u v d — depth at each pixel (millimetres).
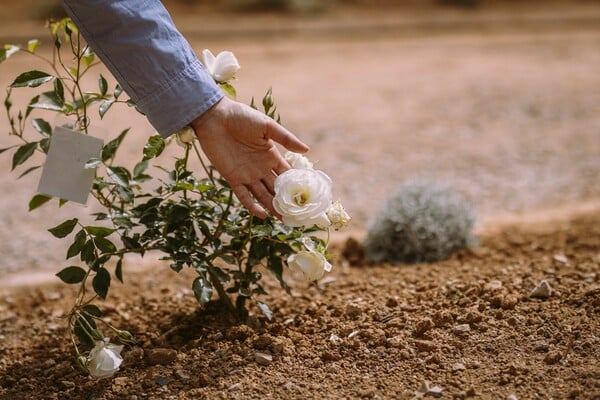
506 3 8742
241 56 5949
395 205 2080
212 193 1444
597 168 3219
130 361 1462
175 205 1420
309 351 1443
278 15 7871
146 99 1322
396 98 4641
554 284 1616
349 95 4711
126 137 3773
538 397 1270
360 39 6820
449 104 4477
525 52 6137
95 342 1359
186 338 1544
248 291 1491
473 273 1783
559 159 3381
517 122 4070
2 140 3670
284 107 4410
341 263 2045
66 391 1412
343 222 1339
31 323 1771
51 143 1353
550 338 1418
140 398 1362
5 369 1529
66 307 1856
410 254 2037
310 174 1303
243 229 1465
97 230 1401
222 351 1454
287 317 1604
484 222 2494
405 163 3389
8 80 4797
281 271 1478
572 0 8938
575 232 2176
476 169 3270
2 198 3008
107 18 1297
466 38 6852
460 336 1446
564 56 5949
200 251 1433
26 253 2422
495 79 5121
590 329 1421
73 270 1401
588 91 4734
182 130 1337
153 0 1323
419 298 1623
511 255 2008
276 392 1339
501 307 1525
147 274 2039
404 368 1379
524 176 3150
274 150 1344
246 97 4582
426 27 7395
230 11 8023
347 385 1348
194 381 1382
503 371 1338
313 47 6383
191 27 6902
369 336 1466
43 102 1417
